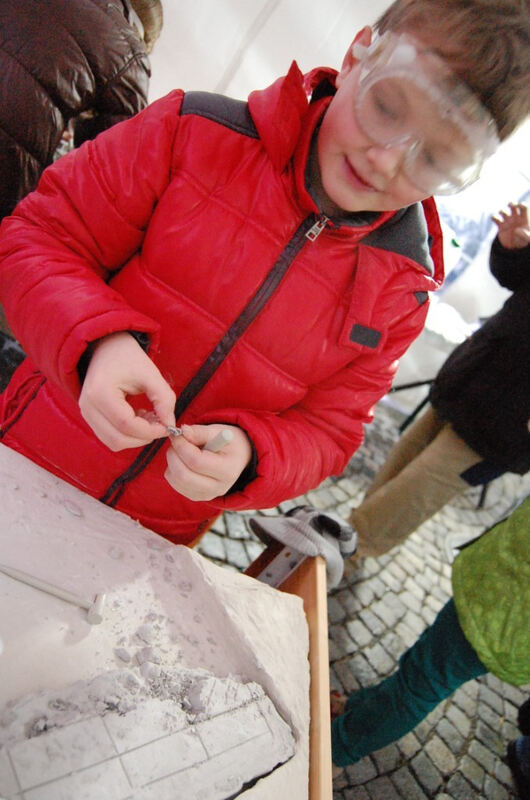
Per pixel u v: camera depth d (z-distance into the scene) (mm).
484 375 1920
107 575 616
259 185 792
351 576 2447
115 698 486
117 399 633
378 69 587
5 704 454
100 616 554
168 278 834
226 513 2227
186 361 869
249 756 535
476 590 1258
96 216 811
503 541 1252
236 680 617
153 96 2912
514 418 1864
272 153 759
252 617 702
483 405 1908
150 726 484
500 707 2299
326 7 2471
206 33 2637
